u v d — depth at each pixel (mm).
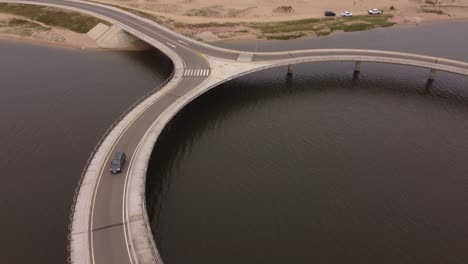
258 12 137875
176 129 66312
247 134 65125
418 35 120438
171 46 90688
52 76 82312
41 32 106500
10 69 84875
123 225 40062
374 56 89438
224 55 87062
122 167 48656
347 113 72500
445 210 49500
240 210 48656
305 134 65188
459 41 114500
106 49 100062
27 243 42594
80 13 114688
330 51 92125
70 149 58094
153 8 139625
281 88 82875
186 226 46188
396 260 42281
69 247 39281
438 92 81812
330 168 56562
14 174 52594
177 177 54375
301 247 43562
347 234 45500
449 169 57125
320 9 145500
